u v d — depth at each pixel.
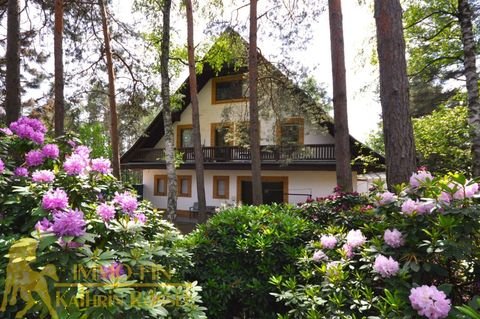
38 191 2.35
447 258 2.19
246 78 12.42
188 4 11.04
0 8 9.22
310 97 11.03
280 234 3.98
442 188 2.25
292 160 13.23
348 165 7.32
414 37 12.27
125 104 12.58
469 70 8.34
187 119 18.55
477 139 7.96
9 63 6.47
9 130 3.28
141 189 20.14
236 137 13.15
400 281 2.08
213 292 3.82
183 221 16.17
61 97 7.93
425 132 11.35
